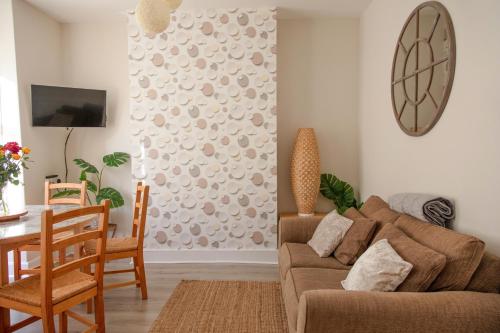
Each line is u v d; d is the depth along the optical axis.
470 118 1.86
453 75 2.02
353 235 2.44
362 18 3.90
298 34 4.09
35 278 2.03
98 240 1.99
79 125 3.86
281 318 2.46
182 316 2.49
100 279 2.02
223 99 3.76
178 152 3.80
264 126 3.76
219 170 3.80
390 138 3.04
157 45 3.75
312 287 1.95
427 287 1.59
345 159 4.15
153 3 1.70
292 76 4.11
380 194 3.31
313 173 3.78
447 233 1.73
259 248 3.83
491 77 1.69
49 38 3.92
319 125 4.14
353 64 4.09
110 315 2.53
